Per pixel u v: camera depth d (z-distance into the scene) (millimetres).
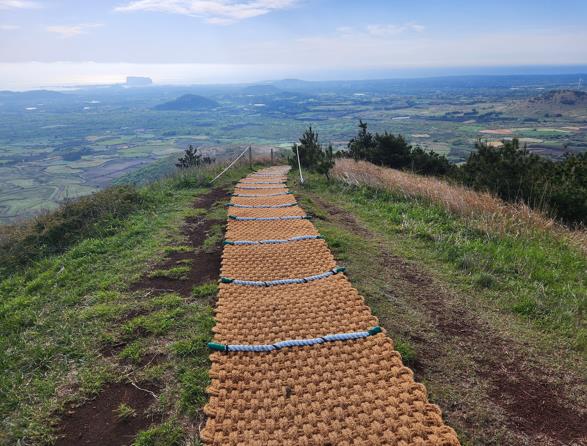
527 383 2697
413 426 2166
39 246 5945
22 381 2734
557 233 5781
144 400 2516
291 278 4070
